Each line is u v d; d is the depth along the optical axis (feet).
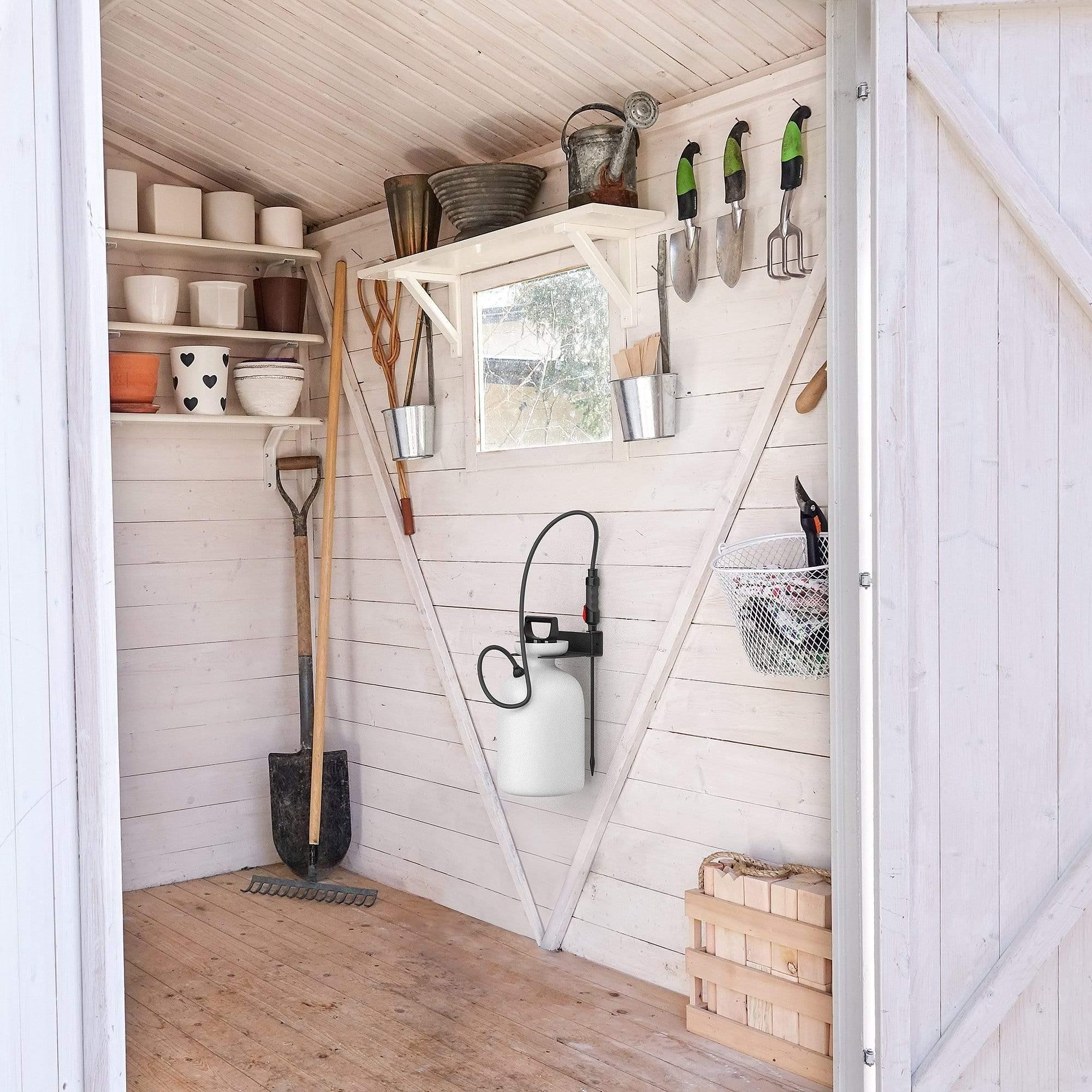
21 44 4.02
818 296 8.38
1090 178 7.14
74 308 4.41
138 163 12.85
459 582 11.94
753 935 8.60
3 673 3.68
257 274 13.89
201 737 13.61
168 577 13.38
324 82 10.57
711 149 9.23
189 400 12.48
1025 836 7.34
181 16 9.97
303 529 13.61
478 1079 8.39
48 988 4.12
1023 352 7.25
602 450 10.21
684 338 9.48
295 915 12.11
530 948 10.94
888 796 7.09
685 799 9.58
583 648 10.24
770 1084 8.21
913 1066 7.24
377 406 13.02
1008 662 7.30
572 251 10.39
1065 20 7.12
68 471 4.41
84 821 4.45
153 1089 8.36
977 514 7.24
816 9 7.92
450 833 12.23
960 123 7.06
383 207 12.72
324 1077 8.48
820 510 8.20
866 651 7.67
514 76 9.68
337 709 13.89
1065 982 7.32
